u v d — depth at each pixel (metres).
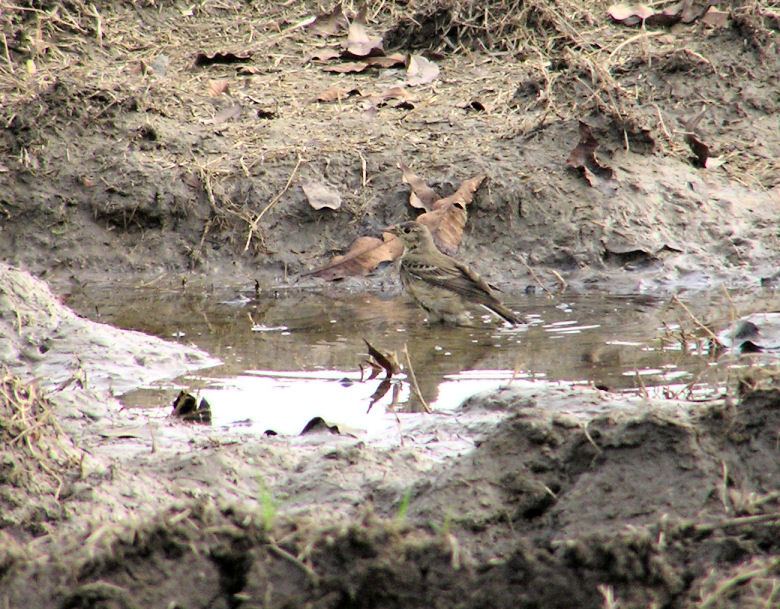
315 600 5.31
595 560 5.32
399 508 6.52
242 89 18.33
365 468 7.40
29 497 6.45
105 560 5.38
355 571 5.37
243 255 14.87
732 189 15.66
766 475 5.85
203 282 14.45
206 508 5.62
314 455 7.65
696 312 12.48
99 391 9.59
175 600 5.32
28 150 15.69
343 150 15.95
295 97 18.09
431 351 11.22
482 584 5.34
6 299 11.38
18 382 7.20
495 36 19.98
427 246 12.70
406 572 5.38
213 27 21.23
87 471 6.95
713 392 9.25
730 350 10.80
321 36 20.89
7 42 19.12
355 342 11.66
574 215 14.91
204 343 11.59
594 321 12.27
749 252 14.45
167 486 7.09
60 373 10.34
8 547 5.57
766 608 5.05
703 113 17.25
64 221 15.16
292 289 14.17
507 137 16.28
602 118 16.25
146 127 16.12
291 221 15.11
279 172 15.54
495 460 6.41
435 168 15.51
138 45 20.22
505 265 14.52
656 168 15.84
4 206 15.21
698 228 14.87
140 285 14.31
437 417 8.97
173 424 8.85
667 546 5.43
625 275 14.20
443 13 20.22
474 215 15.00
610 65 18.39
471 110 17.42
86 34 20.19
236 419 9.03
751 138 17.03
